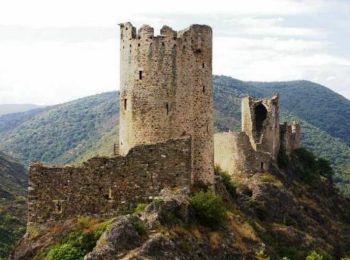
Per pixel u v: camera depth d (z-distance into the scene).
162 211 57.56
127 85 66.06
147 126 65.06
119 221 53.81
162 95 65.19
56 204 60.22
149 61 65.06
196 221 61.47
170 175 62.75
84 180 60.72
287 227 100.25
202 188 67.12
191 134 67.56
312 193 128.62
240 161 114.00
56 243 58.19
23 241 59.22
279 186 111.19
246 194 107.50
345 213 133.00
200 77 68.31
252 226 79.25
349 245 118.69
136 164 61.94
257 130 124.12
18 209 147.50
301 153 139.25
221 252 60.81
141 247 52.16
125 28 66.31
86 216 60.47
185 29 67.69
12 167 199.25
